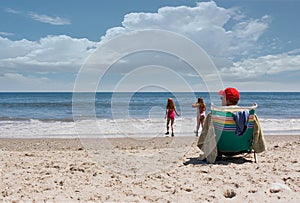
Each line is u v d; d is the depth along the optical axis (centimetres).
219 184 501
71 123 1942
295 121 2103
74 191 468
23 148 1013
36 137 1348
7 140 1242
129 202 425
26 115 2741
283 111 3378
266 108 3941
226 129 643
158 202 425
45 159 724
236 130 640
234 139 654
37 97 7519
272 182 506
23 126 1783
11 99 6406
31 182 515
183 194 455
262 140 665
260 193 455
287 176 539
